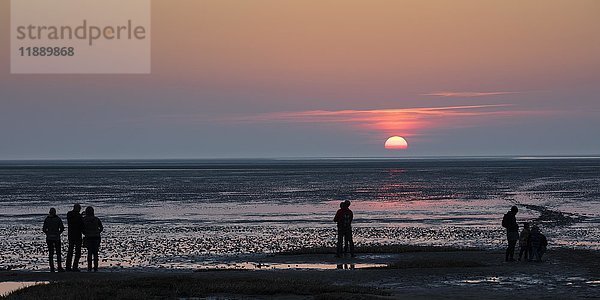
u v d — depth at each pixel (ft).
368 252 127.24
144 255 131.64
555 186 400.26
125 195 347.56
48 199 319.06
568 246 140.87
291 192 364.99
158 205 278.26
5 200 313.12
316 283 86.74
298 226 190.80
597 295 80.48
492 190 367.66
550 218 205.26
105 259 126.52
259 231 178.09
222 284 84.74
